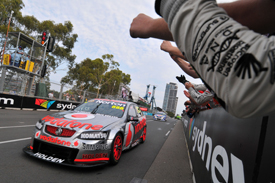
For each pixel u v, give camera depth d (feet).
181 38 1.62
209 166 6.57
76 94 53.67
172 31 1.69
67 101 49.88
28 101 37.68
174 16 1.62
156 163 12.82
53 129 9.64
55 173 8.67
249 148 3.60
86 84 119.14
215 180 5.55
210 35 1.43
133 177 9.64
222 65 1.34
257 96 1.18
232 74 1.27
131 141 14.47
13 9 73.31
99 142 9.61
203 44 1.46
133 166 11.43
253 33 1.35
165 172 11.20
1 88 33.32
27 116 28.25
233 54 1.30
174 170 11.84
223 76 1.33
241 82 1.23
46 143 9.49
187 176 11.01
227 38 1.37
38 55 47.50
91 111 13.23
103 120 11.23
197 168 9.23
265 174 2.86
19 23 78.89
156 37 2.12
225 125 5.61
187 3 1.56
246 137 3.85
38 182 7.61
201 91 10.46
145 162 12.67
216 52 1.38
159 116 73.67
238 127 4.45
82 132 9.40
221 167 5.18
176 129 43.39
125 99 125.18
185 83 9.38
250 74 1.19
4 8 69.15
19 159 9.74
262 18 1.57
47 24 84.02
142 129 18.44
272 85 1.12
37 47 46.96
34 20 82.07
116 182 8.73
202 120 11.28
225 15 1.51
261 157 3.08
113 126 10.96
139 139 18.08
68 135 9.34
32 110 38.37
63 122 9.87
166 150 17.63
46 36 41.24
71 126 9.54
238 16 1.65
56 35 89.04
